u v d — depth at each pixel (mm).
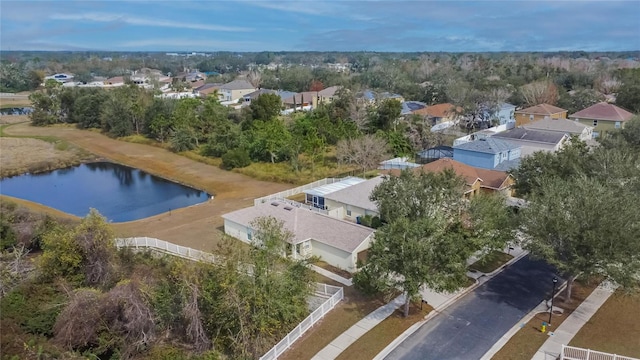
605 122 74938
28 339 26766
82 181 71625
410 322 29125
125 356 26281
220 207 54906
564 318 28969
